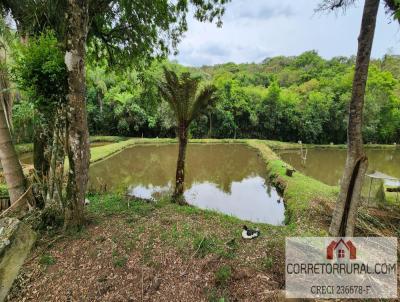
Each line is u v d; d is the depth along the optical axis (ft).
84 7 12.78
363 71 12.81
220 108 85.97
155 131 89.30
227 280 10.90
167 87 22.85
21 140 49.11
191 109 23.12
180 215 18.17
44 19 15.90
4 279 5.06
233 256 12.67
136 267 11.78
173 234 14.67
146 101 27.25
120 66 25.03
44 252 12.83
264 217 24.23
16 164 16.15
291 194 26.48
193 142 78.43
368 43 12.50
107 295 10.35
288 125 92.27
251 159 56.70
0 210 17.12
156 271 11.61
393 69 109.40
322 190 27.43
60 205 15.40
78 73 13.06
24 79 12.88
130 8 19.95
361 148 13.58
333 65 138.10
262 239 14.69
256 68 177.47
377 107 84.17
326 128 92.84
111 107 85.30
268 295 9.98
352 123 13.55
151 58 24.39
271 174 38.17
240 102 88.99
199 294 10.34
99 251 12.82
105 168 44.52
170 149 66.54
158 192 30.99
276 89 90.22
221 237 14.73
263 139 91.81
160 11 20.68
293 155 68.03
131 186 33.91
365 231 15.53
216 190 33.81
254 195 31.81
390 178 23.07
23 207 15.94
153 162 50.83
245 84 117.70
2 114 15.58
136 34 21.83
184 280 11.07
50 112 14.46
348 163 13.93
